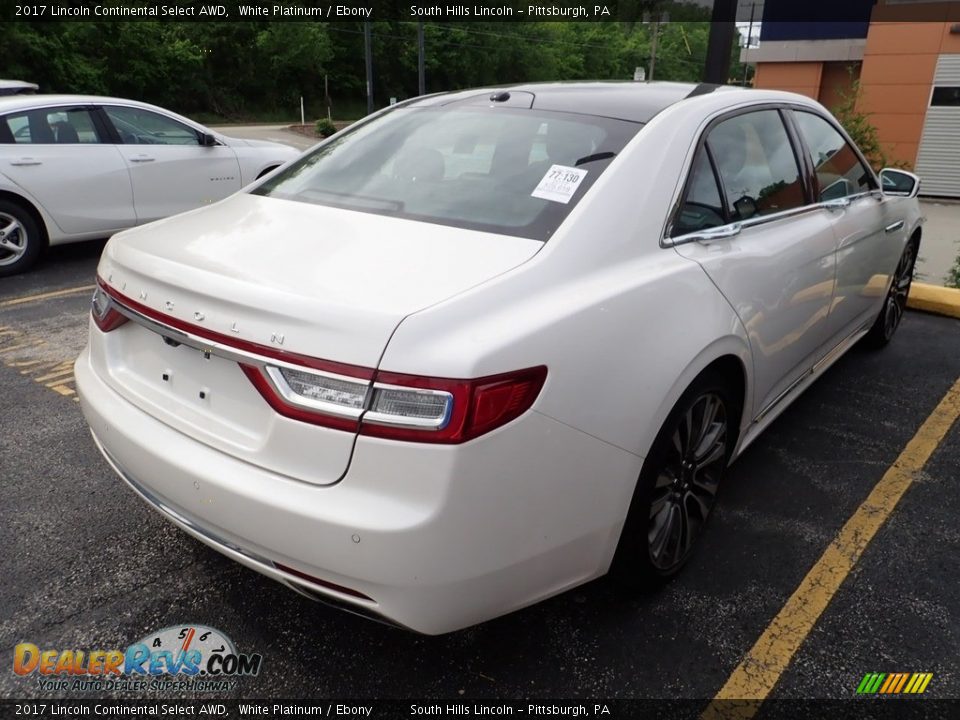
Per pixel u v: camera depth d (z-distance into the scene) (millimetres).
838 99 17125
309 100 56688
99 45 43469
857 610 2465
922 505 3094
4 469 3229
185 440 2010
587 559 2084
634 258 2186
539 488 1833
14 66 37438
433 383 1646
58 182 6551
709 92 2852
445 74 62469
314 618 2408
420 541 1679
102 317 2354
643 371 2045
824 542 2826
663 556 2416
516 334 1761
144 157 7047
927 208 13711
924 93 14391
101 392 2301
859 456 3494
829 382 4375
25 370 4352
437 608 1779
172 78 47781
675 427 2229
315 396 1718
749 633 2355
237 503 1835
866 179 3975
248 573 2611
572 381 1855
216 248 2162
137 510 2955
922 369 4613
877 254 3979
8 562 2619
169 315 1976
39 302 5750
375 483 1691
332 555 1738
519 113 2719
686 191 2426
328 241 2135
